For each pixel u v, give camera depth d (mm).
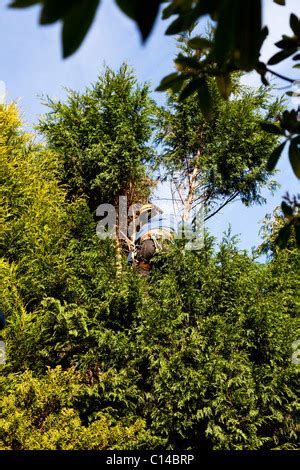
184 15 1170
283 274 10391
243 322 9516
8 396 7914
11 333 8906
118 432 7961
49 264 9898
